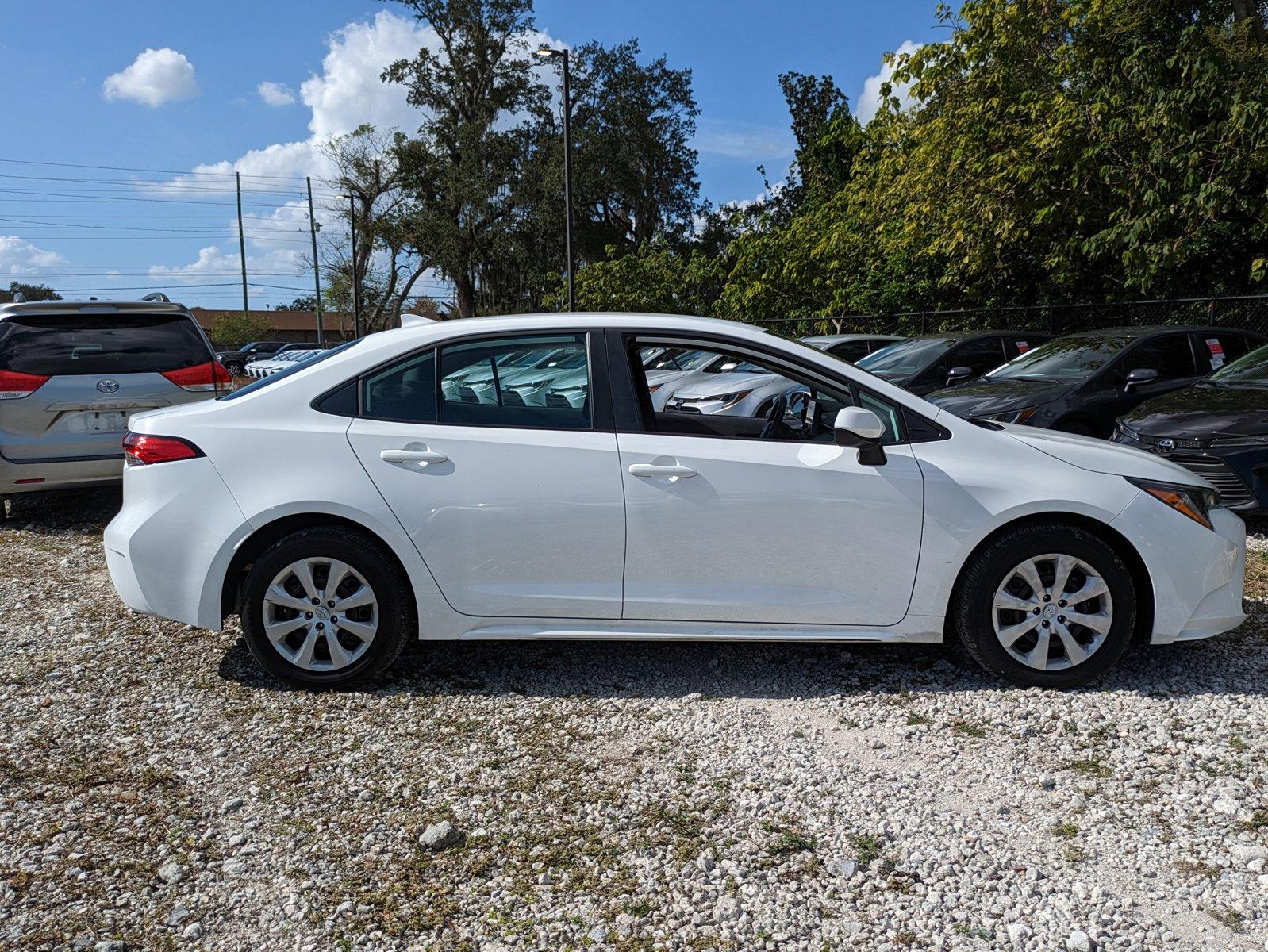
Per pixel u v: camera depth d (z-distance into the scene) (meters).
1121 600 3.82
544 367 3.99
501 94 41.94
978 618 3.86
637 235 46.72
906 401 3.96
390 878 2.64
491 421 3.93
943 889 2.57
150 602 3.93
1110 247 12.26
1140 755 3.31
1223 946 2.31
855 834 2.85
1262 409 6.46
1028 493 3.80
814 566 3.86
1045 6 12.90
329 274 52.50
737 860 2.71
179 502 3.89
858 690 3.97
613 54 44.25
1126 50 12.41
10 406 7.08
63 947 2.35
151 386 7.48
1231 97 10.89
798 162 29.47
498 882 2.62
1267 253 12.62
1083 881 2.60
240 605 3.96
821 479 3.82
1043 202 13.06
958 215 13.85
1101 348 8.66
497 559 3.88
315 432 3.91
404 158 43.09
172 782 3.21
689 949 2.33
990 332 10.70
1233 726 3.53
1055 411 8.03
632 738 3.54
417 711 3.79
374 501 3.83
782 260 20.95
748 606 3.89
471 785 3.18
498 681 4.11
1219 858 2.68
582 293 28.09
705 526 3.84
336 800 3.09
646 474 3.82
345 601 3.91
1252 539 6.36
